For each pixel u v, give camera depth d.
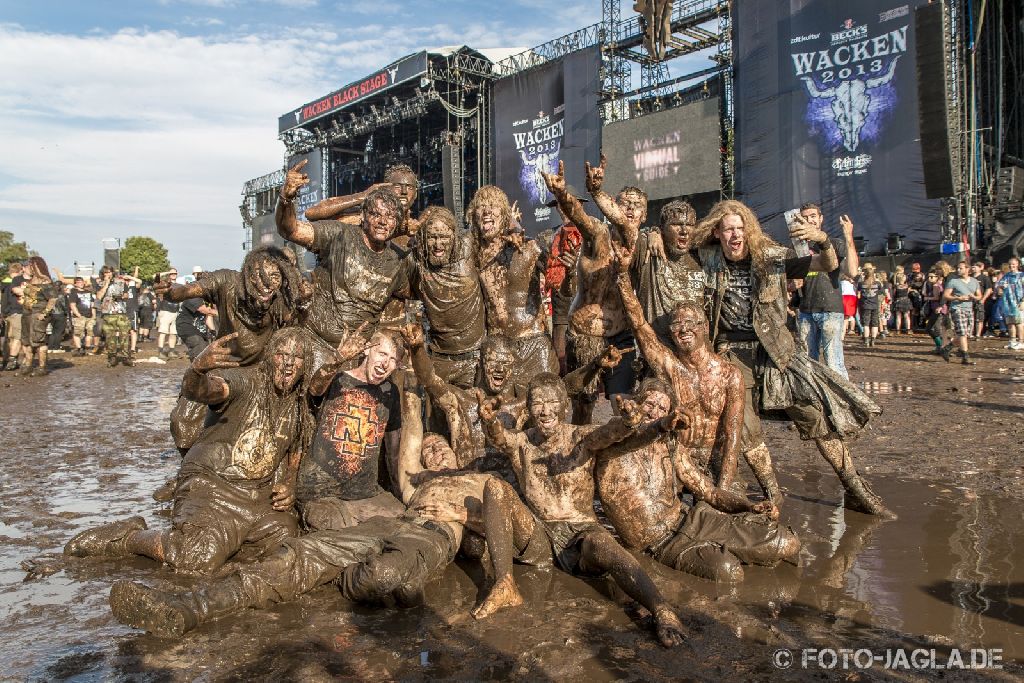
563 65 32.44
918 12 20.84
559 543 4.63
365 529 4.42
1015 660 3.26
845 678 3.12
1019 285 18.95
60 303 21.78
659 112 28.78
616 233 5.71
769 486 5.64
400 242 6.83
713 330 5.86
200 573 4.41
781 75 25.44
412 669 3.23
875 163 23.88
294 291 5.47
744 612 3.82
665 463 4.88
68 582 4.27
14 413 11.31
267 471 4.86
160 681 3.11
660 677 3.15
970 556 4.58
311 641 3.52
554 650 3.41
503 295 6.29
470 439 5.42
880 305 20.66
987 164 27.94
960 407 10.56
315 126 49.03
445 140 38.78
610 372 6.42
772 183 25.94
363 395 5.08
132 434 9.42
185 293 5.48
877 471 6.95
